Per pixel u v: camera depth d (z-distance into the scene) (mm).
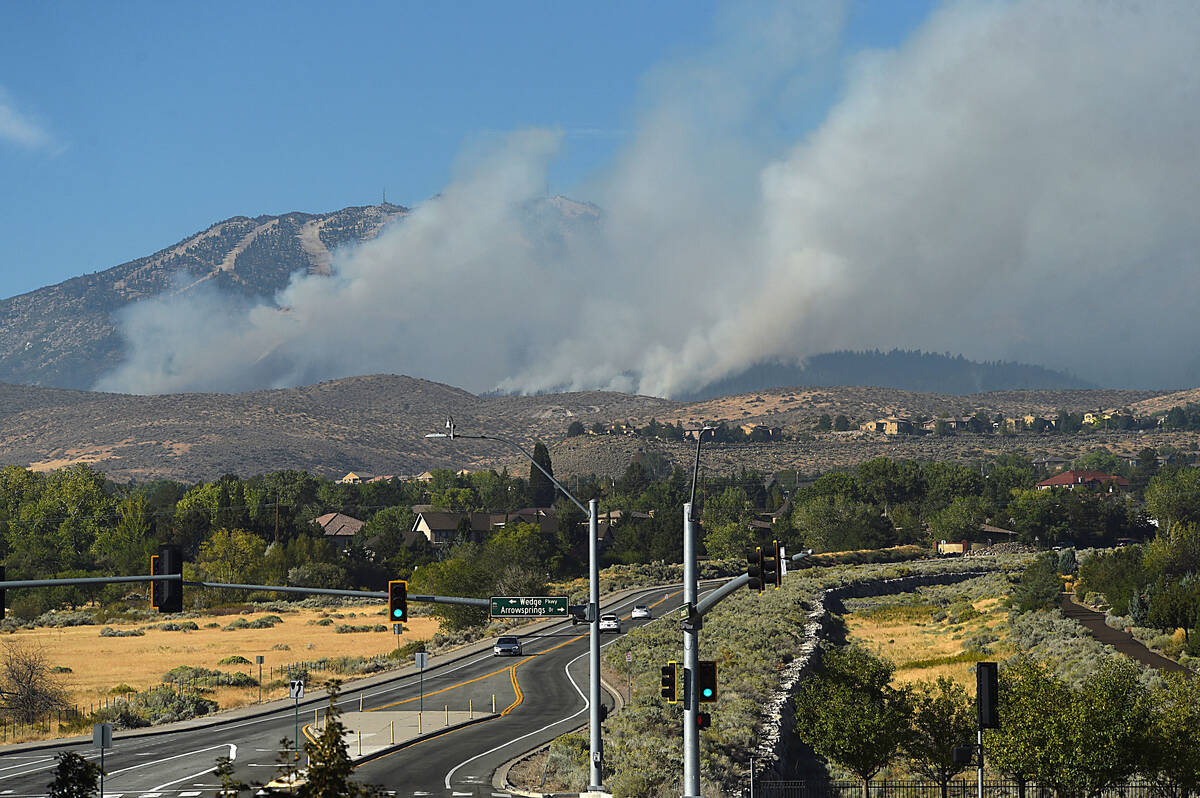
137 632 124625
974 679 76375
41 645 110312
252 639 118125
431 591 119812
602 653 94938
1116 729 39562
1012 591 128375
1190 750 39875
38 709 68312
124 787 44719
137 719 64312
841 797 48062
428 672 87500
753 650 82750
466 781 46969
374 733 59562
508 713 67812
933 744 47688
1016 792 47312
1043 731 40156
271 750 54125
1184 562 116062
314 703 72312
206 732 61250
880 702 49406
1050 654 83250
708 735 51906
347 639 118562
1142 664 75438
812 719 49562
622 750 50188
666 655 84438
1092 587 120875
